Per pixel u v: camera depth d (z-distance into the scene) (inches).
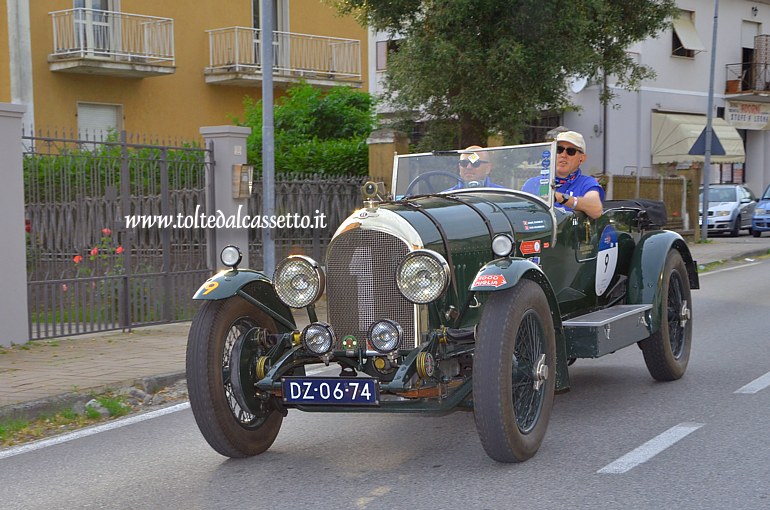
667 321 287.9
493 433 197.5
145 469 217.6
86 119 884.0
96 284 416.2
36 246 398.6
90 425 270.8
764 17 1389.0
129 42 883.4
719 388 284.7
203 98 966.4
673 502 178.4
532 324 210.8
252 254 523.8
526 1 585.0
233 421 215.5
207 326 213.2
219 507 185.5
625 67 706.2
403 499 185.3
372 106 757.3
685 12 1259.8
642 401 270.5
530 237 236.8
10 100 819.4
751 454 210.4
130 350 370.6
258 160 619.8
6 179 378.6
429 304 204.2
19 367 332.8
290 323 234.2
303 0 1027.3
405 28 661.3
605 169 1147.9
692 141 1198.9
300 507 182.9
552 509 176.1
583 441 226.5
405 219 207.5
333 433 246.2
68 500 195.6
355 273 208.1
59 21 847.7
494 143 697.6
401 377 195.0
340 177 558.9
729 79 1343.5
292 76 989.8
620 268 295.9
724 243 927.7
